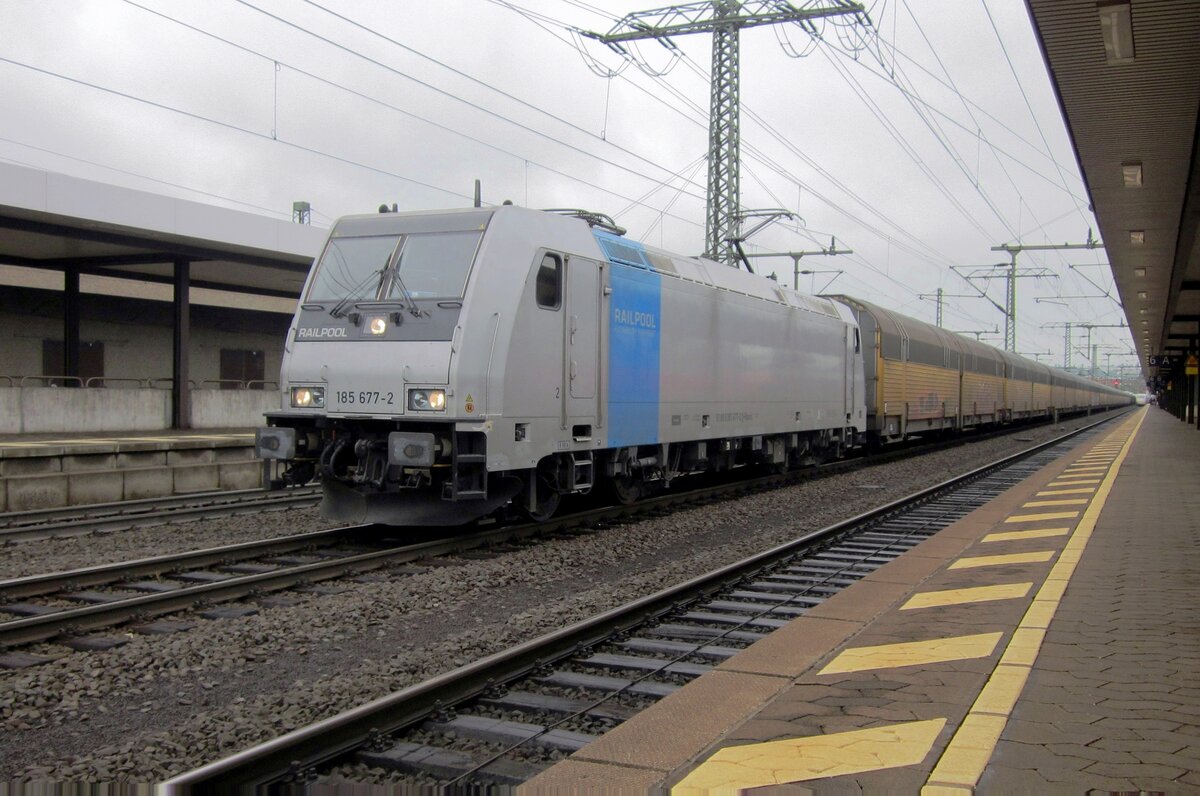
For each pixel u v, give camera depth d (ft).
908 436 106.73
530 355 36.32
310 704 18.51
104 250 77.51
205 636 23.13
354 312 36.01
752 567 31.73
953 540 34.04
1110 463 72.13
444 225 36.63
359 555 33.37
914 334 95.71
